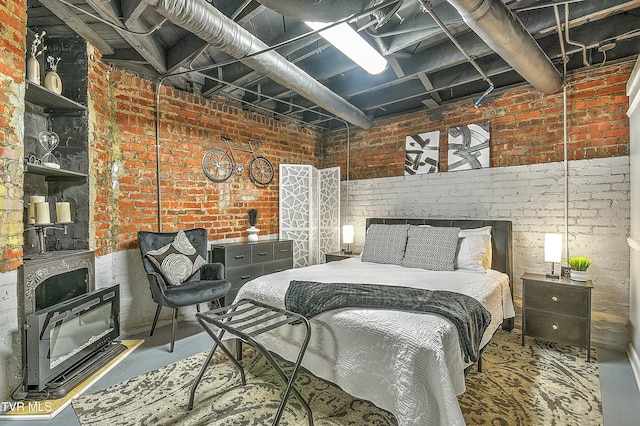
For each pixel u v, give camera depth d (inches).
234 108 162.2
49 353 78.7
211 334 79.3
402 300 75.7
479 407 75.6
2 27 74.3
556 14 85.1
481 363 93.8
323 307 78.2
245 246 148.7
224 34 85.1
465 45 105.6
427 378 58.6
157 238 125.6
